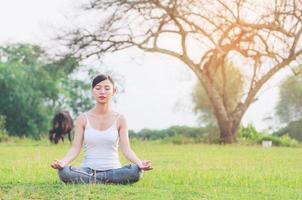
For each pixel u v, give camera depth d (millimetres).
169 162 17109
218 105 41781
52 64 43500
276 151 26438
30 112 61719
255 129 43844
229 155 22094
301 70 41938
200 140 41344
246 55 40281
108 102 9336
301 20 39531
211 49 41219
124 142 9281
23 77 61438
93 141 9148
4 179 9828
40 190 8234
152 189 8562
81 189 8281
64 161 9078
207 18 40344
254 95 41656
